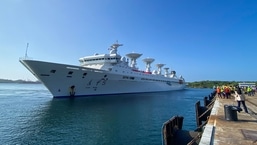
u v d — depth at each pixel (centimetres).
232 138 617
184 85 11125
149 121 1912
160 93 6888
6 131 1480
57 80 3409
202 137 618
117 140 1295
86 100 3634
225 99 2200
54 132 1466
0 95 5016
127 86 5256
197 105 1442
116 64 4700
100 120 1922
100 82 4166
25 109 2561
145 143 1241
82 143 1226
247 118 991
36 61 2944
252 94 3434
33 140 1272
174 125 787
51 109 2580
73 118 2006
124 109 2720
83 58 5050
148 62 7688
